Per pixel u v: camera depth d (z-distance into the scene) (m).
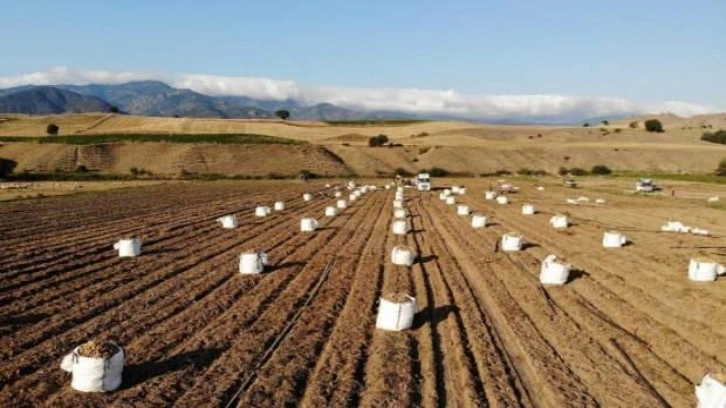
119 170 80.44
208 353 12.26
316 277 19.14
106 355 10.45
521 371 12.20
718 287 18.42
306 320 14.62
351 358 12.25
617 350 13.48
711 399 10.54
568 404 10.71
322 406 10.13
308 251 23.62
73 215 32.88
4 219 30.19
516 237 24.94
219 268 20.11
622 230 31.55
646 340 14.41
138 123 140.12
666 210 43.41
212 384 10.82
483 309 16.39
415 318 15.15
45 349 12.27
